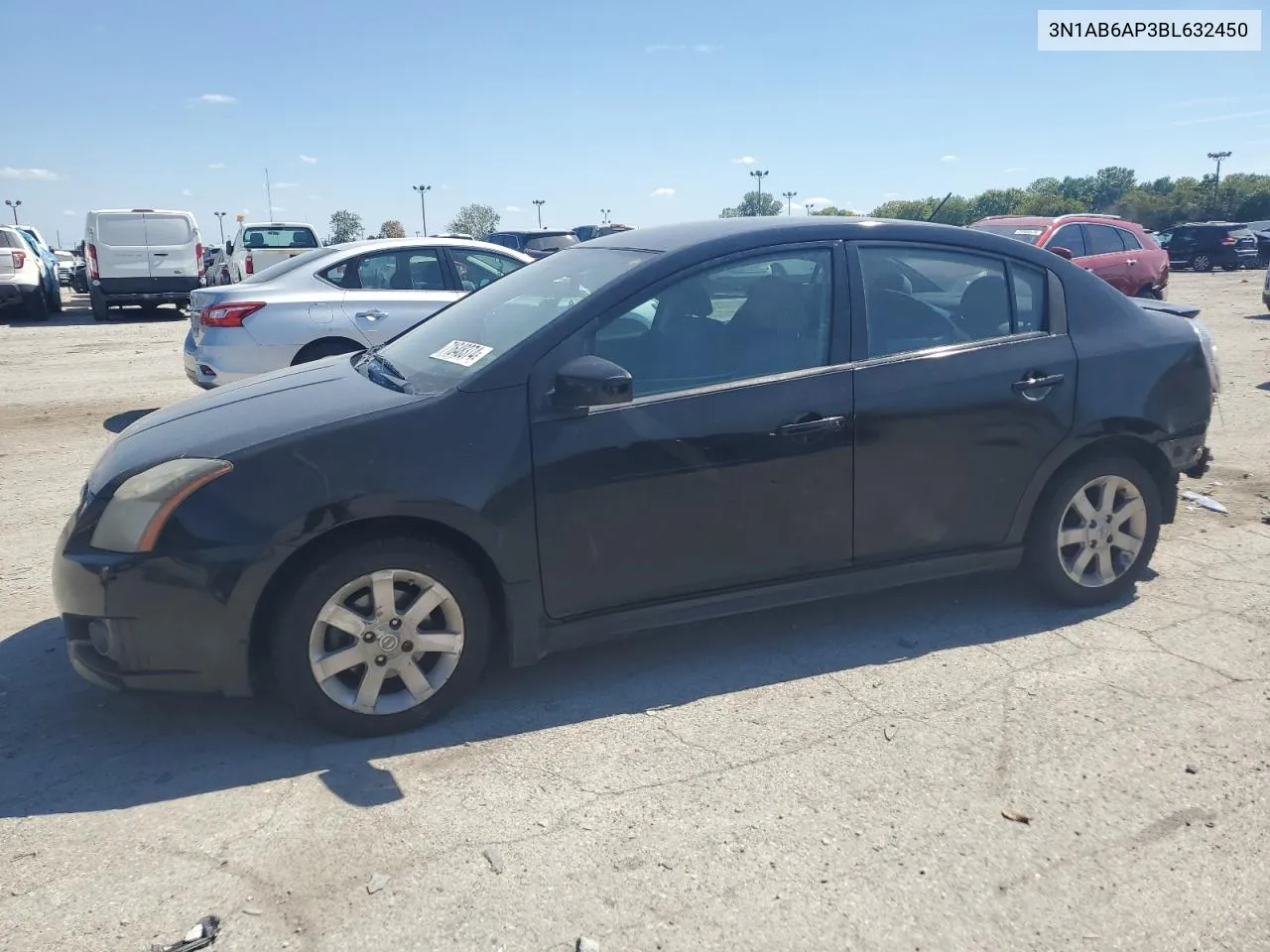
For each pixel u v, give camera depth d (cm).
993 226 1423
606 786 323
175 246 2031
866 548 411
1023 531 439
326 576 338
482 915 264
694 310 389
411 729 359
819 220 418
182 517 330
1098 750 340
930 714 366
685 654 422
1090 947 252
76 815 309
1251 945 253
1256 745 342
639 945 253
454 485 346
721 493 382
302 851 291
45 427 909
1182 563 514
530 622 366
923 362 411
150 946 253
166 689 339
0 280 1945
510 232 2572
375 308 832
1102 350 439
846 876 278
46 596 491
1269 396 962
